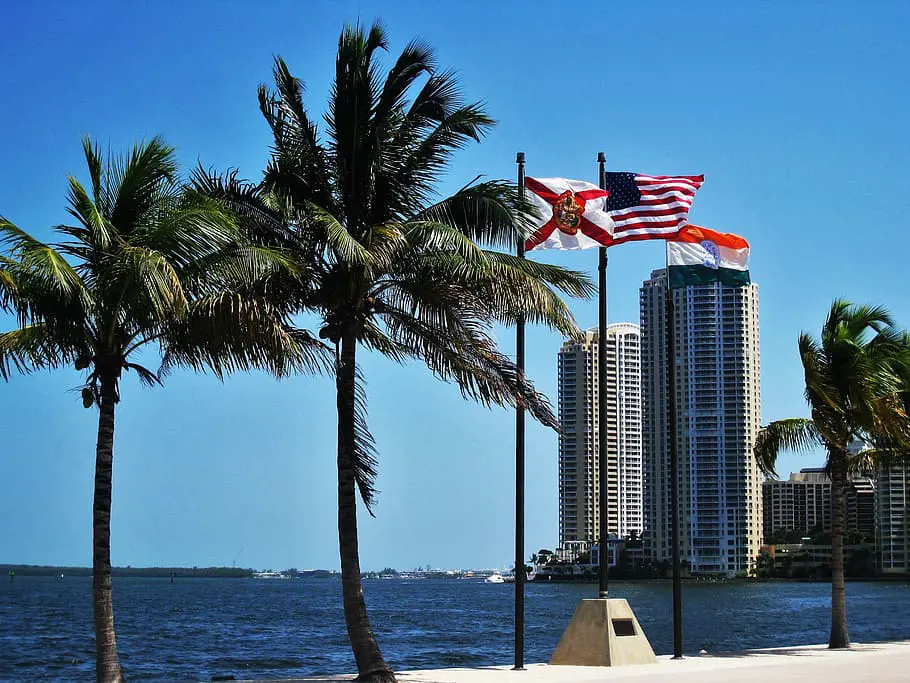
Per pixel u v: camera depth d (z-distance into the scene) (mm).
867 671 30938
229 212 23672
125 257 21594
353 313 25703
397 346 27078
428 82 25984
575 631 31812
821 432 38781
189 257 22750
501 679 27500
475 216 25188
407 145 26266
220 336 22766
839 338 38062
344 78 26016
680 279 33531
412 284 25625
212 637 90562
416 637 91438
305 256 25562
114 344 23062
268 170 25922
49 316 22219
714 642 77500
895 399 38625
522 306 24500
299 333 25078
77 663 64312
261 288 24922
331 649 77375
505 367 26484
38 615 129750
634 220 32688
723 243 33688
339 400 25844
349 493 25641
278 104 26375
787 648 42406
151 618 125375
